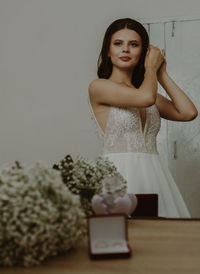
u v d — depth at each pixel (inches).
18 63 167.3
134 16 156.0
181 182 143.6
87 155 155.7
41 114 162.7
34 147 161.6
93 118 94.2
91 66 160.1
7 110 166.1
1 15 169.9
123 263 34.3
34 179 35.2
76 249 39.3
